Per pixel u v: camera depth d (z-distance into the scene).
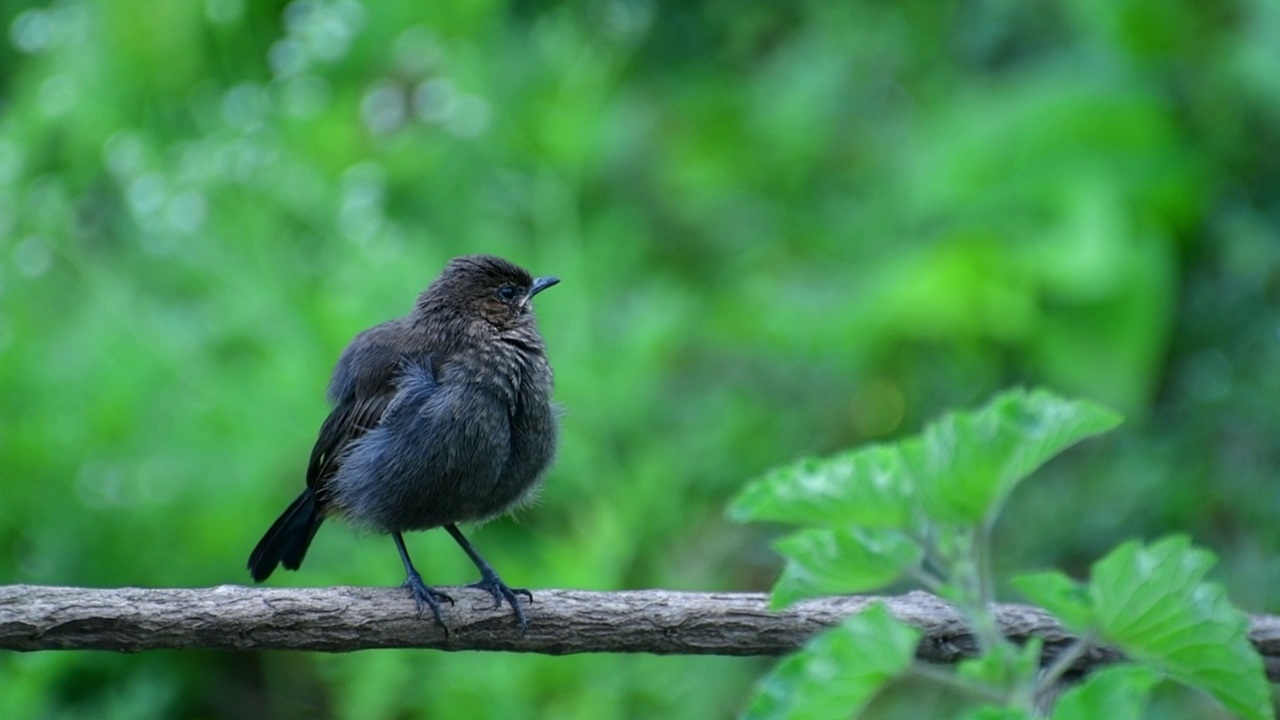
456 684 10.23
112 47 14.10
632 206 14.77
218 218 12.40
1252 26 12.80
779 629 6.77
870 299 12.70
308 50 13.48
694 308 13.47
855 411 13.30
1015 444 4.10
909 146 14.12
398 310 12.07
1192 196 12.80
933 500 4.22
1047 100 13.08
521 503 8.88
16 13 16.55
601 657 10.46
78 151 13.75
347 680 11.12
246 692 12.31
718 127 15.11
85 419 11.91
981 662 4.10
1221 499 11.55
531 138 13.38
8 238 12.70
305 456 11.97
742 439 12.54
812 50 15.01
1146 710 10.46
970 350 13.06
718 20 16.08
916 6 15.26
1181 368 12.90
